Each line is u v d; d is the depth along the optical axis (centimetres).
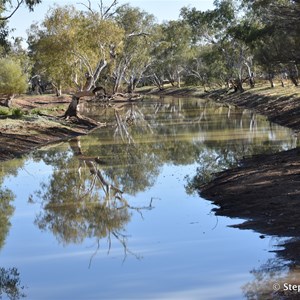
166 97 9131
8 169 2400
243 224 1326
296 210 1344
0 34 3462
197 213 1495
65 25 4569
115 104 7269
